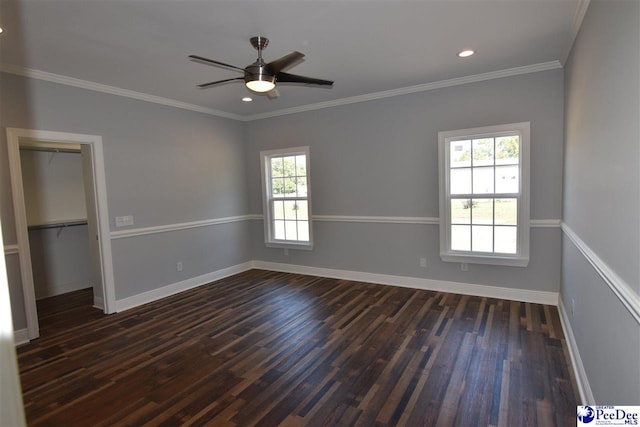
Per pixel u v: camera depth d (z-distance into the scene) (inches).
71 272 198.1
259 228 233.6
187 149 194.1
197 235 199.9
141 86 158.7
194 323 145.9
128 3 89.8
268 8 94.4
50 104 138.9
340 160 198.5
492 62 139.9
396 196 184.2
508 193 157.6
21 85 131.1
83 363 115.0
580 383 93.4
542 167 149.4
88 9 92.1
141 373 108.0
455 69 147.4
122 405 92.7
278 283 200.2
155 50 119.4
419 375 101.8
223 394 96.1
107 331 139.9
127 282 166.1
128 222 166.4
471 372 102.3
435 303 158.9
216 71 140.4
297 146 211.5
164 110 181.9
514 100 151.9
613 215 67.1
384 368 106.1
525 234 153.2
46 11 92.2
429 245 178.1
